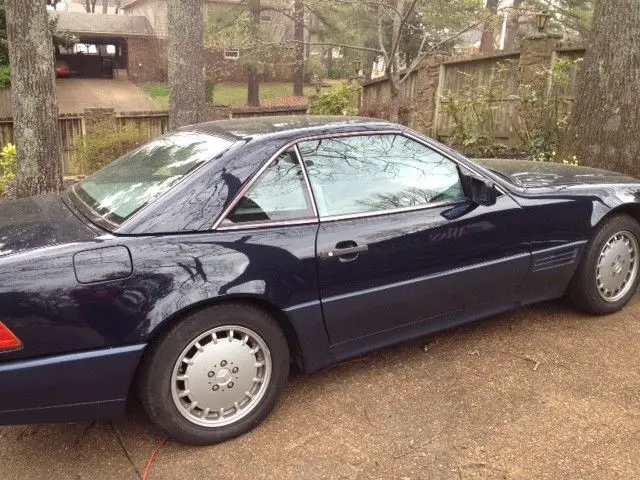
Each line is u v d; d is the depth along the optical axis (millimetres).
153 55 36375
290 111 14602
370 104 14406
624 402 3117
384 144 3371
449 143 10328
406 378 3418
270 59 9586
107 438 2990
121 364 2600
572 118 6359
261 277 2826
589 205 3854
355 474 2656
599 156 5977
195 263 2699
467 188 3508
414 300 3326
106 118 12758
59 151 7855
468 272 3467
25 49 7352
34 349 2463
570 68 9188
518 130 9648
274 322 2949
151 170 3160
